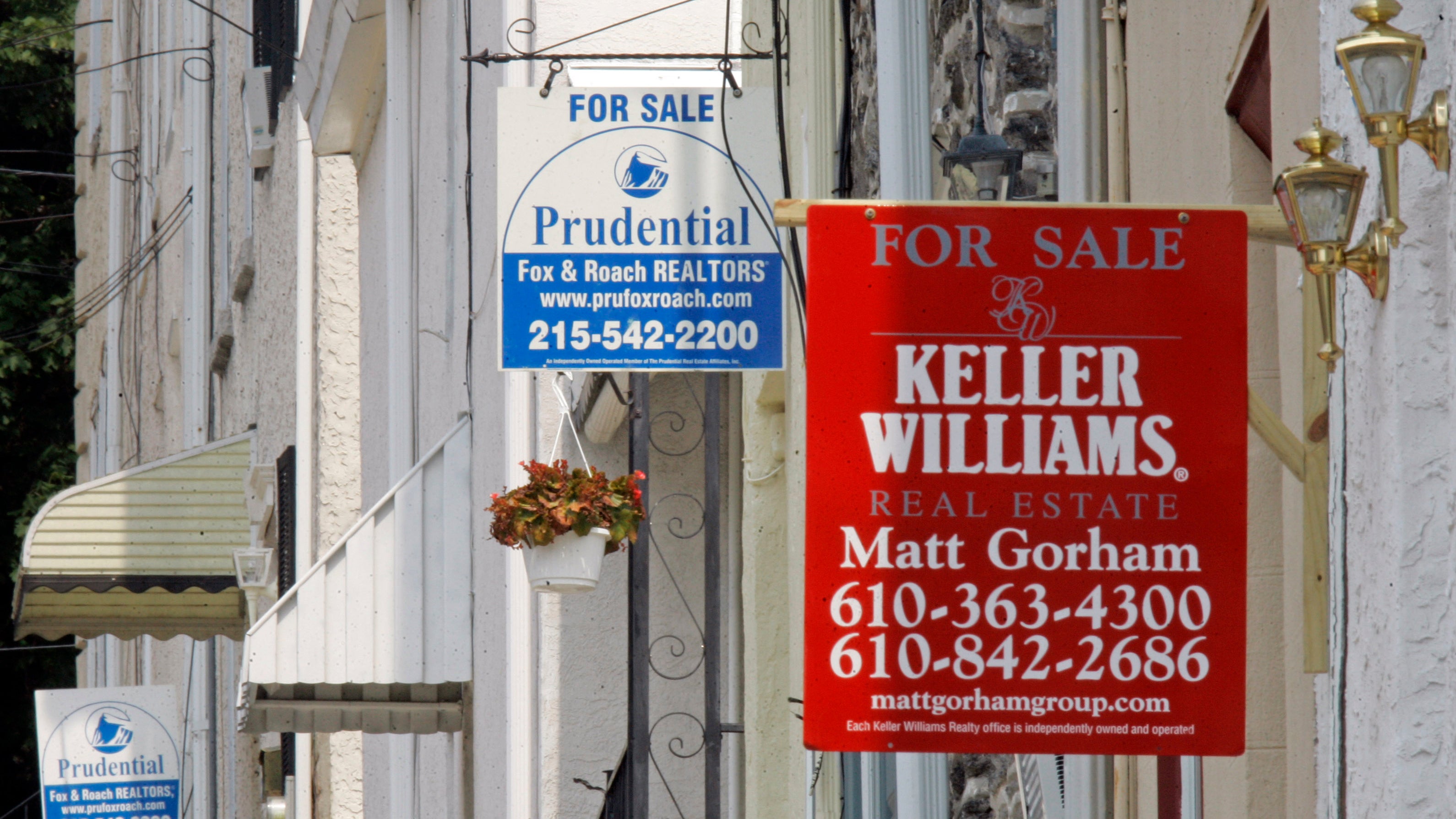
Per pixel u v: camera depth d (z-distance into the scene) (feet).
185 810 313.53
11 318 442.09
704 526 105.19
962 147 66.33
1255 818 49.42
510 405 129.80
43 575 216.95
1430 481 35.32
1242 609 42.88
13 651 424.05
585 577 100.01
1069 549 43.16
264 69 232.32
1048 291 43.88
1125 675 42.78
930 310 43.98
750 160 93.09
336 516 199.00
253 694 140.77
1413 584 35.35
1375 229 36.19
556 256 92.17
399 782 183.62
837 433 43.60
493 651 135.85
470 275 137.18
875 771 89.51
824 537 43.32
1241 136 51.67
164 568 221.05
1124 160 61.98
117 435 397.19
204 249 306.76
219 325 279.08
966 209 44.19
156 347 357.00
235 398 272.72
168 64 345.72
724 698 127.85
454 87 160.56
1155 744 42.60
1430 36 35.63
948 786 73.41
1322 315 37.86
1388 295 35.96
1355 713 37.96
